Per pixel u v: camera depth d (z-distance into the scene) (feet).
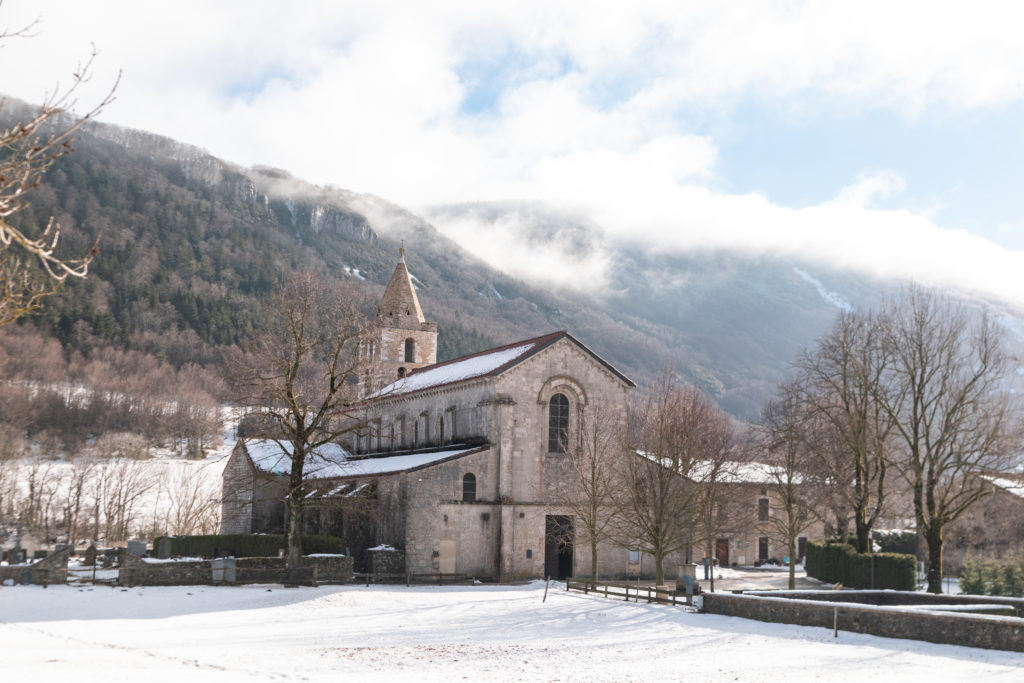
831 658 97.71
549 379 217.15
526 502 210.18
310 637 114.73
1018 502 219.82
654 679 84.69
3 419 438.81
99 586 169.89
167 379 607.78
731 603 137.49
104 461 404.36
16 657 78.95
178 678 69.15
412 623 130.93
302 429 191.11
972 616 102.89
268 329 203.10
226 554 217.56
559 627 126.52
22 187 42.11
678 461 195.72
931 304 194.08
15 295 49.37
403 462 225.15
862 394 187.42
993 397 179.01
